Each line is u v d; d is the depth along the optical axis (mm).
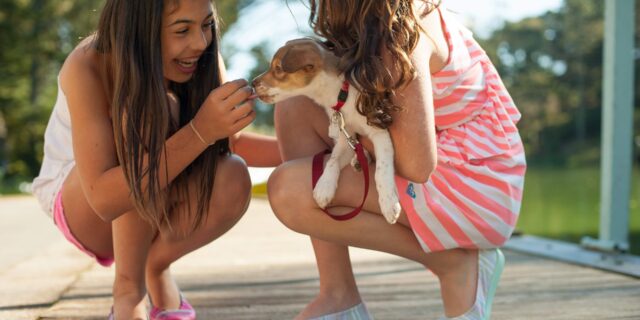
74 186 2205
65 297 2938
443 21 2010
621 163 3717
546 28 33375
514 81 33469
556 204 11594
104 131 2004
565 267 3408
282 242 4742
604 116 3764
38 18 22109
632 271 3174
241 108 1894
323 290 2131
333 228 1991
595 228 7898
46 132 2389
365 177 1915
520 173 2082
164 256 2268
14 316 2584
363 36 1807
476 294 2047
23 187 18078
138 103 1916
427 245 1979
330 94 1884
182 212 2178
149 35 1913
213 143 2006
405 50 1803
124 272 2156
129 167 1926
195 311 2678
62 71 2062
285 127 2166
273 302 2828
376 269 3576
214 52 2137
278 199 1998
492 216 2006
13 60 21891
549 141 32656
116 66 1938
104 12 2002
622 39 3699
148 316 2332
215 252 4312
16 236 5637
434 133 1865
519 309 2576
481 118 2053
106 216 2008
